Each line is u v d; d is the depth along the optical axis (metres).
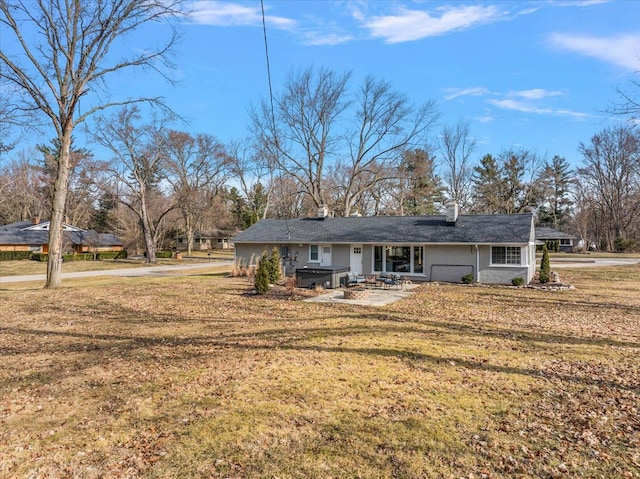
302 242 24.55
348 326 10.61
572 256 46.41
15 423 5.06
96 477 3.85
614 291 17.94
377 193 50.38
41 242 45.41
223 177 52.69
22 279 26.77
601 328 10.48
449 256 21.55
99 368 7.26
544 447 4.35
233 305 14.31
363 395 5.82
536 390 6.04
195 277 25.33
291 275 24.98
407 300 15.35
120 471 3.95
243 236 26.78
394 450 4.28
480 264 20.91
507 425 4.88
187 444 4.45
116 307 14.02
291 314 12.54
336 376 6.64
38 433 4.78
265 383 6.33
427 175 47.91
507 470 3.91
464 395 5.84
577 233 62.16
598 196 57.88
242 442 4.48
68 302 15.06
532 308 13.55
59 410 5.45
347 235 24.16
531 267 22.45
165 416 5.20
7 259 41.84
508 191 53.12
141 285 20.50
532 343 8.85
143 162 42.06
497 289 18.56
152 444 4.47
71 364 7.54
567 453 4.23
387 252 23.08
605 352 8.12
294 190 50.28
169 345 8.87
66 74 18.56
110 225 60.75
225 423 4.95
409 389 6.06
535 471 3.89
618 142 52.72
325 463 4.03
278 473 3.86
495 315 12.30
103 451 4.34
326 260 24.39
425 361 7.47
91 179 39.06
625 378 6.56
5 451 4.37
